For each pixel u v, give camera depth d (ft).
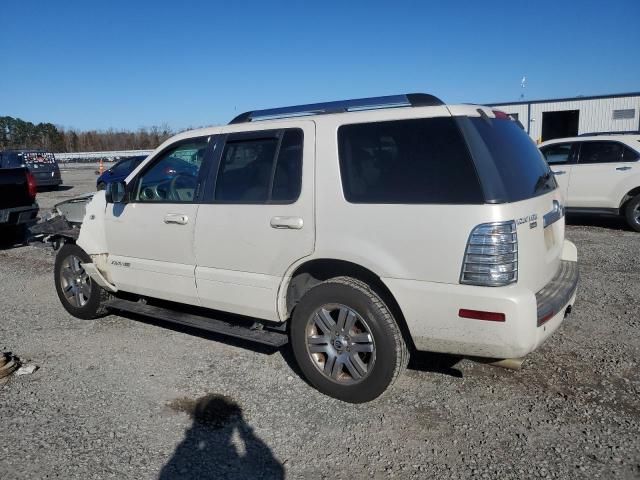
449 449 10.41
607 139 33.42
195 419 11.84
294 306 13.30
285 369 14.23
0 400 12.88
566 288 11.87
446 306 10.57
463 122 10.82
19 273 26.30
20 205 31.22
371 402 12.27
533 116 83.05
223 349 15.70
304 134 12.50
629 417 11.32
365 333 11.78
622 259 25.05
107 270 16.88
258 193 13.14
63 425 11.69
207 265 14.17
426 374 13.56
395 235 11.04
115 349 15.94
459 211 10.38
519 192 10.93
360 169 11.68
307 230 12.17
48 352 15.85
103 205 16.85
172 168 15.26
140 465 10.22
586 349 14.70
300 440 10.91
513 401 12.10
